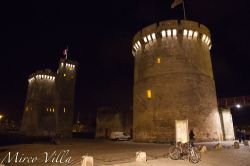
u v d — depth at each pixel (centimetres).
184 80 2691
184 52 2819
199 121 2569
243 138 2919
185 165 1055
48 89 6712
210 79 2938
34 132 6200
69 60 6494
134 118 3047
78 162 1170
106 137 4075
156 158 1280
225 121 3152
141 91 2966
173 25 2880
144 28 3112
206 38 3052
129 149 1827
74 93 6347
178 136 2175
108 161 1177
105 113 4228
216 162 1139
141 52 3159
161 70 2811
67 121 5981
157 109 2677
